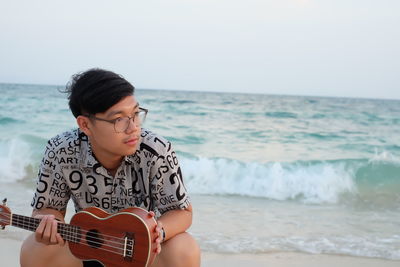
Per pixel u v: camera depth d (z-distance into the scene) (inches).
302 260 154.4
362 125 708.0
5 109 739.4
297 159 396.8
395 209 251.8
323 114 821.2
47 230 81.7
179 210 88.1
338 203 267.4
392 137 571.5
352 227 204.4
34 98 923.4
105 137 78.7
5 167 321.7
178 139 514.0
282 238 180.2
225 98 1234.0
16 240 162.4
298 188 302.4
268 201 266.8
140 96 1254.3
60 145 86.0
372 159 357.1
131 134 78.8
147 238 79.4
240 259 153.1
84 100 77.0
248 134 562.6
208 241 171.9
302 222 211.8
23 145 370.9
